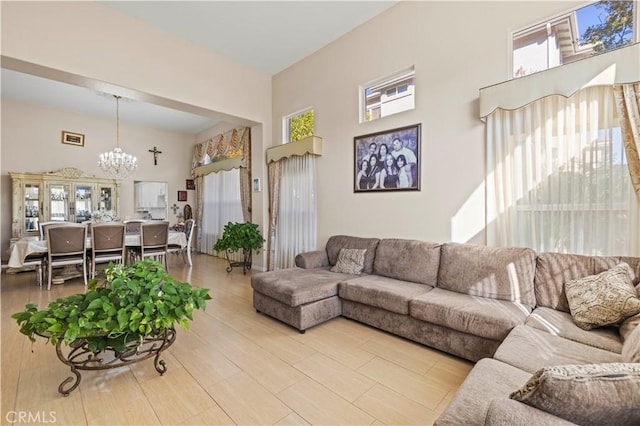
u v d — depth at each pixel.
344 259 3.42
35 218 5.30
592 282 1.92
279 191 4.88
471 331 2.06
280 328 2.81
